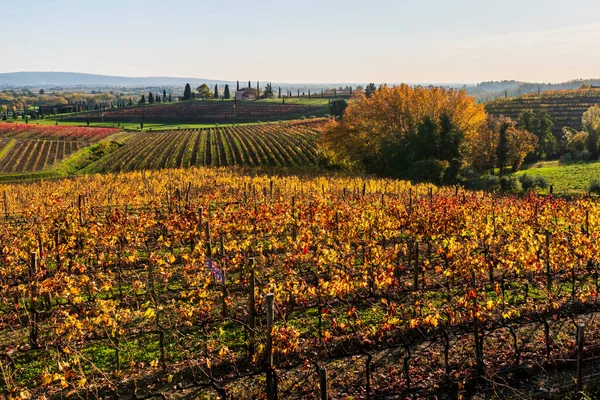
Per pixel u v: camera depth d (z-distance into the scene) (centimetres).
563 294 1360
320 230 1680
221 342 1125
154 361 983
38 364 1045
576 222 1959
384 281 1227
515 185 4997
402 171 5869
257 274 1488
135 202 2638
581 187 4781
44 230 1695
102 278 1353
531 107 11906
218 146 8038
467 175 5662
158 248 1839
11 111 19150
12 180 5909
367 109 6462
